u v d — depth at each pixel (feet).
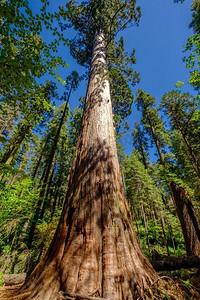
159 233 36.96
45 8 6.89
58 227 5.79
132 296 3.96
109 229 5.22
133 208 46.24
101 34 27.27
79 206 5.75
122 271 4.36
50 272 4.52
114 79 34.12
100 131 9.05
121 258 4.66
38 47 8.29
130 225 6.12
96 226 5.23
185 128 38.91
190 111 38.52
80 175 6.89
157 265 10.40
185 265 10.23
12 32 7.23
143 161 67.10
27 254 13.44
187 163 39.40
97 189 6.23
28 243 22.15
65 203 6.48
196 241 14.25
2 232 11.25
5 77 7.07
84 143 8.58
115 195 6.33
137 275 4.58
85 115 11.04
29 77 7.73
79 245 4.79
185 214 16.16
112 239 4.99
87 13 27.66
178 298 4.75
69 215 5.77
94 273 4.20
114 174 7.23
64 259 4.59
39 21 7.14
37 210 26.21
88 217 5.39
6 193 16.25
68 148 54.29
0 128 34.86
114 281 4.08
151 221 45.03
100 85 13.26
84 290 3.84
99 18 24.89
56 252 4.98
